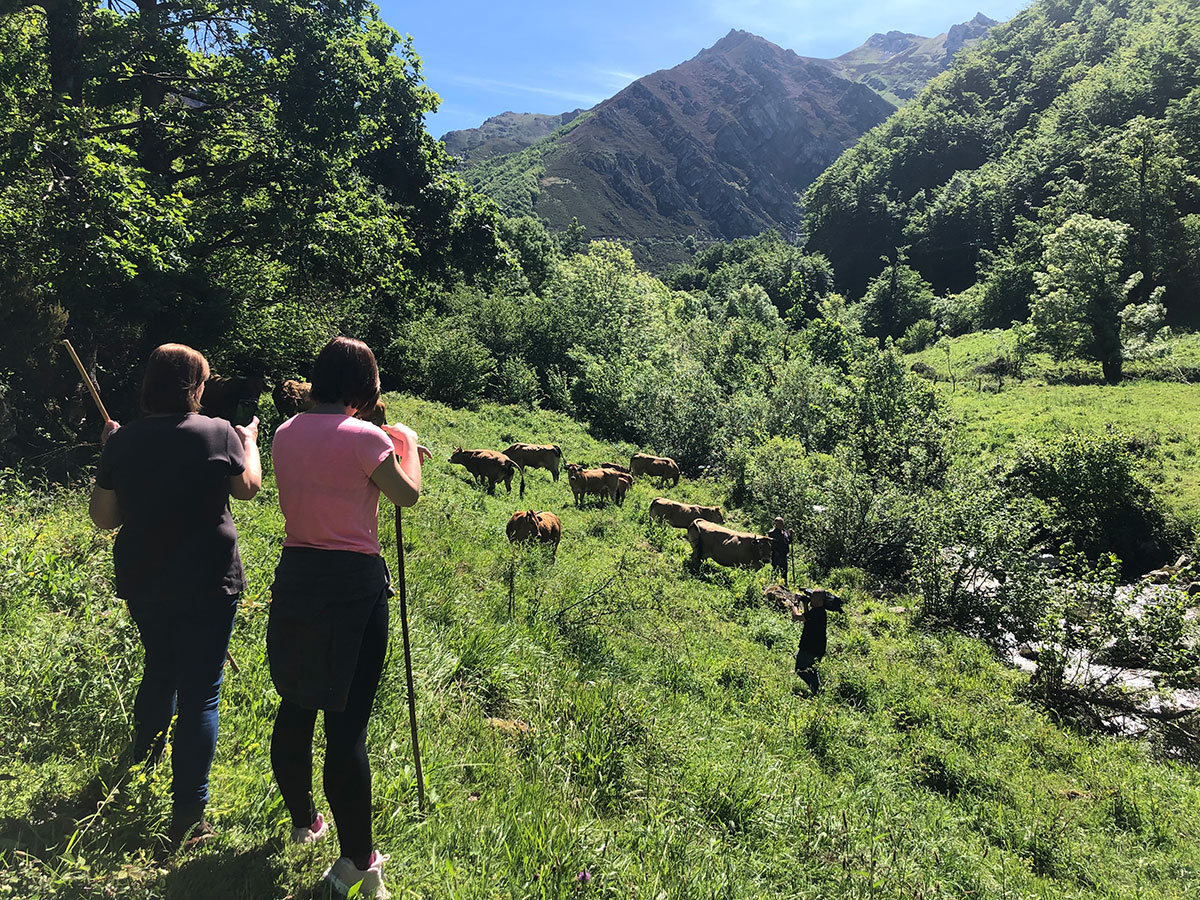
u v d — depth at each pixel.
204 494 2.53
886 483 17.34
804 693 8.29
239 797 2.68
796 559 15.45
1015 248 69.50
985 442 26.80
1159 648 10.81
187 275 13.28
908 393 22.56
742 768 5.07
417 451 2.65
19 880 1.98
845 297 118.25
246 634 4.09
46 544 4.50
